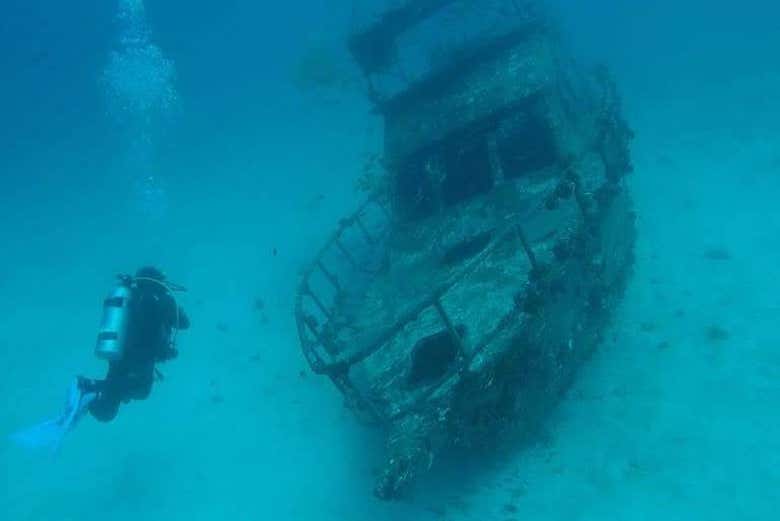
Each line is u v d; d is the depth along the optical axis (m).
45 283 14.05
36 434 5.30
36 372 10.53
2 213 19.38
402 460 4.67
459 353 5.02
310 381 8.51
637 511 4.94
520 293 5.23
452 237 6.95
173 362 9.98
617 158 7.00
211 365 9.62
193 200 16.89
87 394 5.55
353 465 6.82
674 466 5.20
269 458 7.36
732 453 5.11
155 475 7.66
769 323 6.39
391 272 7.11
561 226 6.11
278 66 28.06
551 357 5.62
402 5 8.79
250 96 25.20
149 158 21.28
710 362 6.16
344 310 7.50
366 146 16.08
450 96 8.12
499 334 5.25
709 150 10.55
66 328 11.80
